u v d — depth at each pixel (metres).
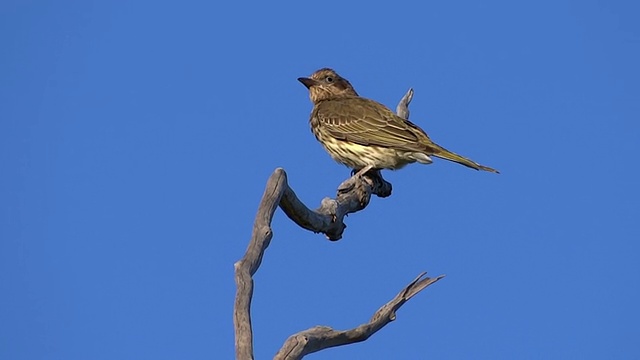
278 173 10.57
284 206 11.69
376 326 9.90
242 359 8.62
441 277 10.23
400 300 10.09
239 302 9.02
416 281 10.14
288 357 8.95
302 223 12.32
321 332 9.27
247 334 8.82
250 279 9.24
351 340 9.66
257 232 9.95
